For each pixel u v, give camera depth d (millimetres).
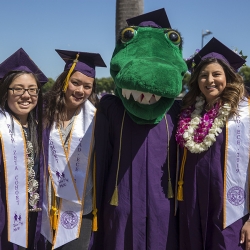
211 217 2984
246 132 2939
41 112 3043
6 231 2955
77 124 3184
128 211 3006
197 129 2977
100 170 3141
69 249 3160
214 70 2902
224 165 2918
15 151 2939
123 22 5699
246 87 3232
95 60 3285
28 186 3006
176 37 3078
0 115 2928
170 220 3045
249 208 2955
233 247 2906
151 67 2646
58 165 3119
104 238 3178
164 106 2848
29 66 3100
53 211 3135
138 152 3016
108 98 3279
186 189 2990
